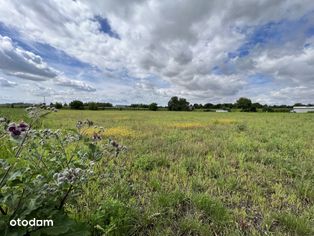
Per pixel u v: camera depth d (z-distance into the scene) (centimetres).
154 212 276
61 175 182
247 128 1358
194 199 314
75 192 229
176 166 480
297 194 365
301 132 1170
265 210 308
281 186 394
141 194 344
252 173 466
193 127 1434
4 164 181
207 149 673
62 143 250
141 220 261
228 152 641
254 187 384
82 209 275
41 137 239
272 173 459
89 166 245
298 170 476
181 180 404
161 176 426
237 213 293
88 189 327
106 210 254
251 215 296
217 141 830
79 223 205
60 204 211
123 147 279
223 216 276
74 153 249
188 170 480
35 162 225
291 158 580
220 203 304
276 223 279
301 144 779
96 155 246
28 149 223
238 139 882
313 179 421
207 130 1249
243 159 571
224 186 381
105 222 247
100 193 315
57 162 229
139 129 1248
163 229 248
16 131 190
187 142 802
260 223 276
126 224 247
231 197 345
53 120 1666
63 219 188
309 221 273
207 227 255
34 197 178
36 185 183
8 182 180
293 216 277
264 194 368
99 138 269
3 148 262
